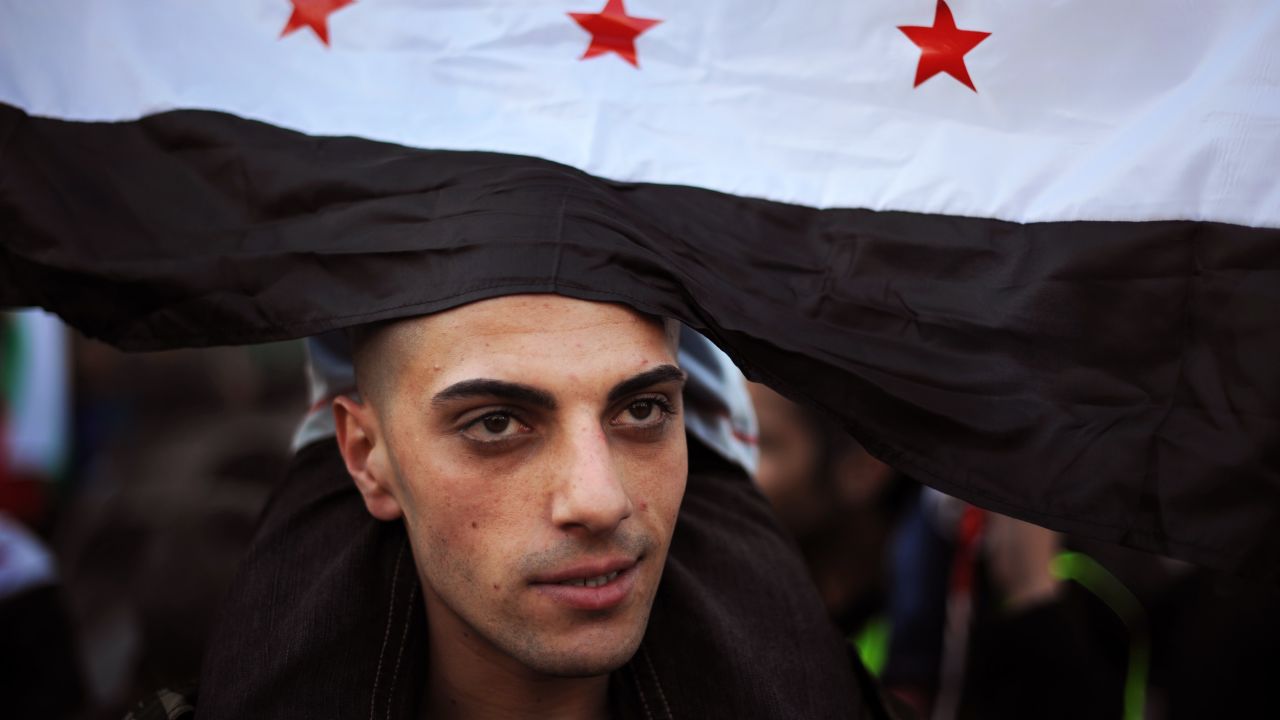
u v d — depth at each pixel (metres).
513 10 1.41
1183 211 1.32
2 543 2.43
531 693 1.39
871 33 1.40
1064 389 1.32
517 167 1.31
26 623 2.37
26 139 1.43
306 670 1.38
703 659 1.46
